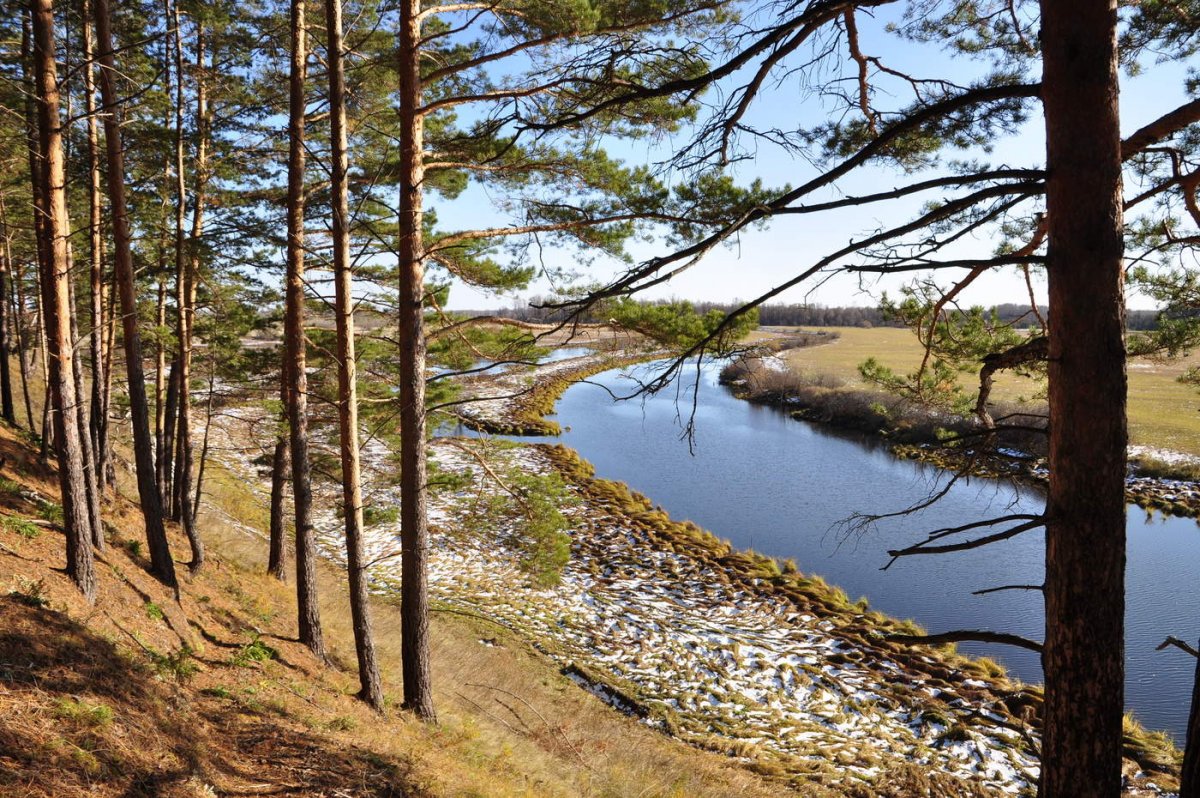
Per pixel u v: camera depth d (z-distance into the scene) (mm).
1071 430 3148
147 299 14703
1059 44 3049
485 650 14312
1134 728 12805
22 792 3914
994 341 6879
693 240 6527
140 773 4691
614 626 17125
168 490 14820
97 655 5844
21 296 17594
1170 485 25797
